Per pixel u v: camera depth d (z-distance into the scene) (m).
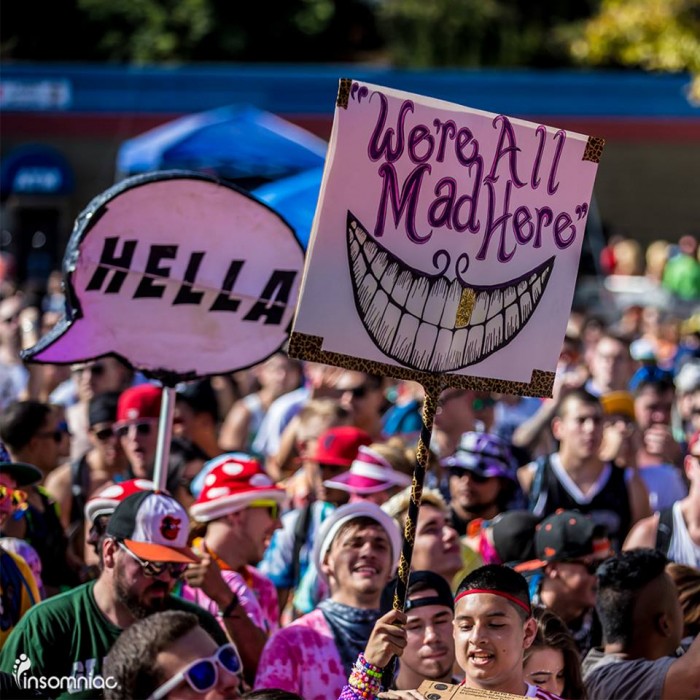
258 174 49.16
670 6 76.00
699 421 27.83
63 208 86.56
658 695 13.48
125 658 10.50
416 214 11.77
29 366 29.33
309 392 28.84
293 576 19.38
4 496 15.12
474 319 12.20
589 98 90.44
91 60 118.38
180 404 23.14
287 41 121.69
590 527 16.08
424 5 115.06
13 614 14.44
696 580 15.83
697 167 92.50
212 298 14.97
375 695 11.23
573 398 22.28
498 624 12.02
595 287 70.44
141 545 13.34
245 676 15.09
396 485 18.89
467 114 11.92
